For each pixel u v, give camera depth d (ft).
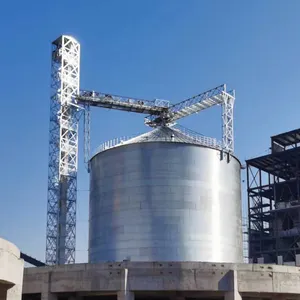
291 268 125.70
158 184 148.87
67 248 260.62
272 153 290.56
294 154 282.77
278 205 290.35
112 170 155.12
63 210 263.29
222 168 157.17
